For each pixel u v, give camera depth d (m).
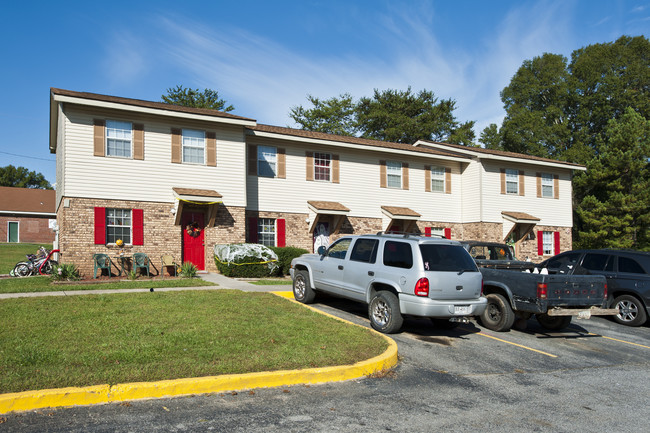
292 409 5.13
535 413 5.40
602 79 43.62
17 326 7.60
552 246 28.12
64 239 15.85
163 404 5.06
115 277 15.83
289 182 21.14
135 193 17.00
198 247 18.34
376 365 6.68
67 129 16.05
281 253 18.36
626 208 30.17
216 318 8.73
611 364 7.95
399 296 8.88
